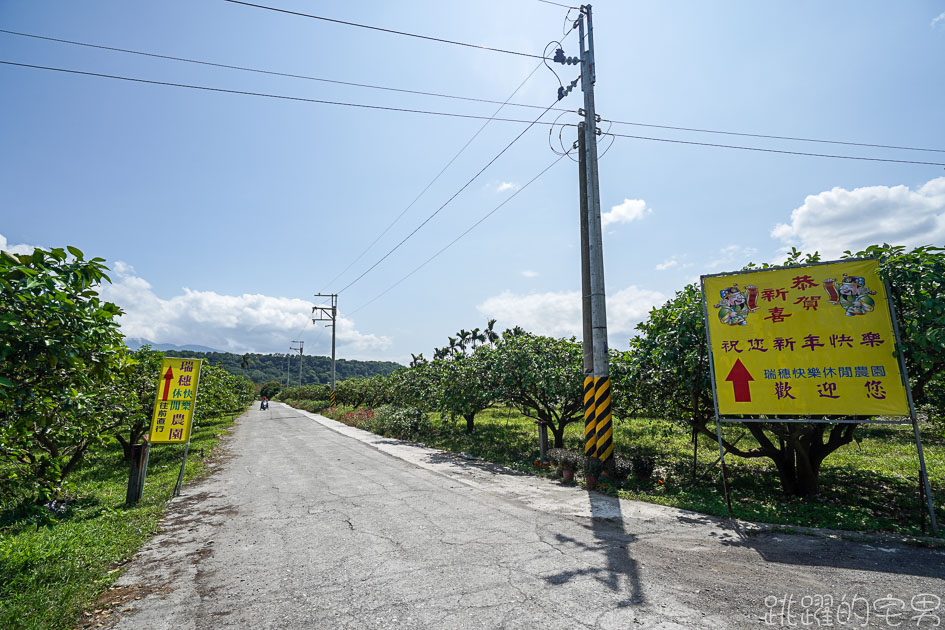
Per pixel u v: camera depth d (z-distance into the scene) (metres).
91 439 8.20
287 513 7.29
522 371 12.55
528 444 15.00
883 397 6.08
